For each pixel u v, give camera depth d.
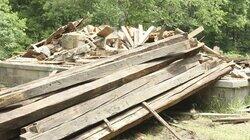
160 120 8.52
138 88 8.89
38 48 13.33
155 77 9.36
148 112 8.60
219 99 10.77
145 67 9.30
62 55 12.42
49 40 13.81
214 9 26.00
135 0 22.84
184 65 10.13
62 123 7.35
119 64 9.02
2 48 18.62
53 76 8.17
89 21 20.75
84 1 21.84
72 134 7.45
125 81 8.80
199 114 10.28
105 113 7.99
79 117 7.62
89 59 11.79
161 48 9.76
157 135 8.88
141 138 8.59
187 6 24.81
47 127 7.12
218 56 11.91
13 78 12.77
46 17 24.11
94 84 8.25
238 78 11.20
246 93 11.41
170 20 24.14
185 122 9.82
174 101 9.29
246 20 30.39
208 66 10.77
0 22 18.56
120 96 8.46
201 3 24.50
